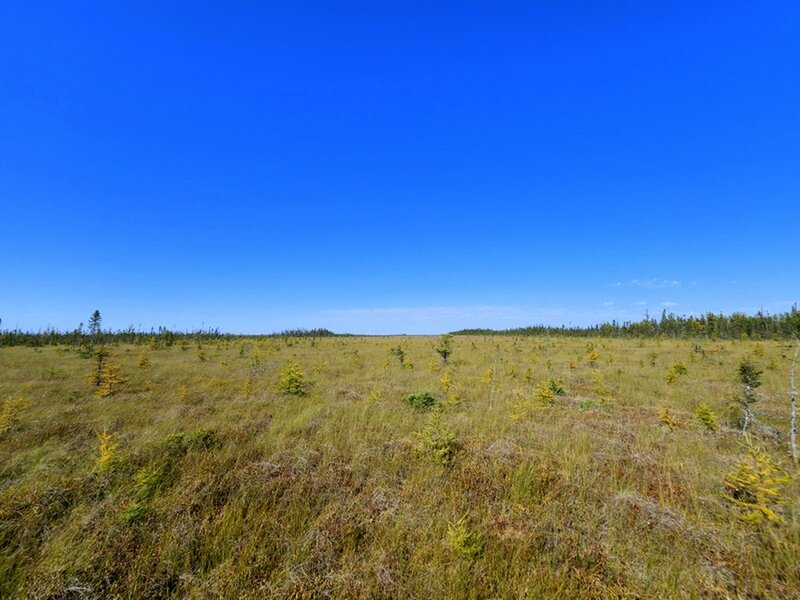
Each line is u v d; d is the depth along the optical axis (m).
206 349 35.50
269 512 4.70
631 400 12.30
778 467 5.01
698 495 5.16
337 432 7.95
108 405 11.16
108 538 4.01
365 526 4.48
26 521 4.38
